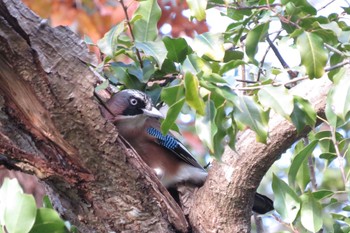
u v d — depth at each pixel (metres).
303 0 8.12
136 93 9.71
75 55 7.45
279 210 8.09
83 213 8.05
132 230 8.09
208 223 8.36
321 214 8.16
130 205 7.98
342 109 7.30
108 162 7.73
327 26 8.23
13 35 7.11
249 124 7.11
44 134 7.61
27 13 7.23
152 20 8.77
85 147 7.62
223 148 7.30
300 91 8.07
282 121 7.85
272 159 7.98
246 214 8.31
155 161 9.87
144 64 8.97
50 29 7.35
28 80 7.30
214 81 7.11
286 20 8.13
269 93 7.16
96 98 7.68
